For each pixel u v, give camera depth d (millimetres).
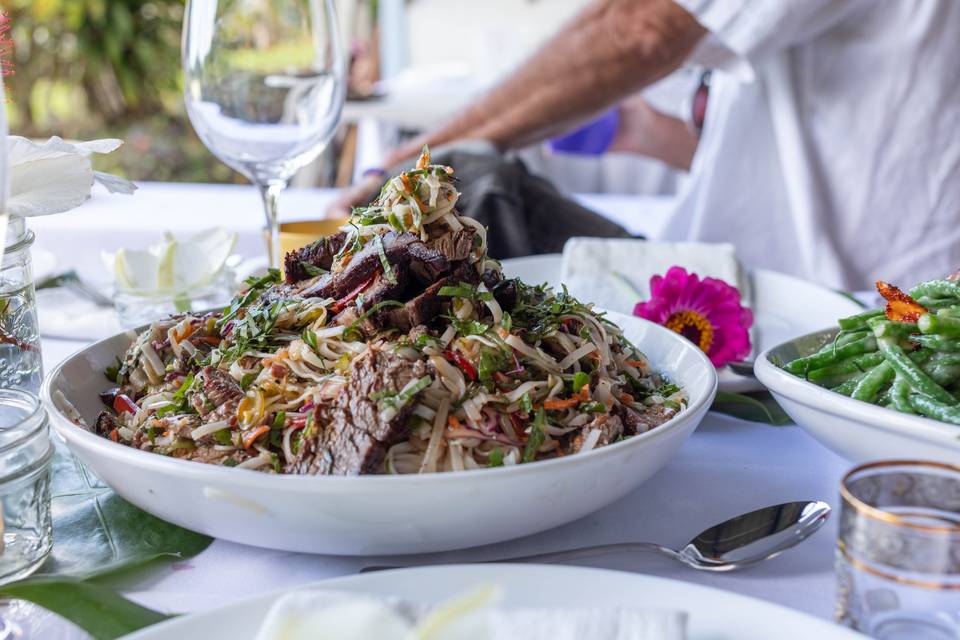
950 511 432
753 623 423
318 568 506
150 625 449
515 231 975
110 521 535
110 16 3318
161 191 1415
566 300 619
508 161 1059
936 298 619
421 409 523
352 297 580
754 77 1131
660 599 433
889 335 599
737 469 585
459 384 533
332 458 506
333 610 403
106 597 459
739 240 1300
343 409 517
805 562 504
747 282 834
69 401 580
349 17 2635
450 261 574
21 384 592
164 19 3422
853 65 1190
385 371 515
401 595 433
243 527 483
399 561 506
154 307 772
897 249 1236
